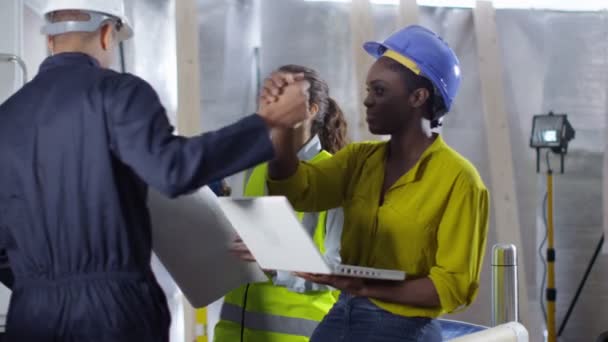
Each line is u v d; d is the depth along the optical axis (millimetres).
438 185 1861
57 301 1609
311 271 1688
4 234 1705
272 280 2473
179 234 2016
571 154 4547
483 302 4371
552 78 4535
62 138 1606
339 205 2031
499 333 2105
